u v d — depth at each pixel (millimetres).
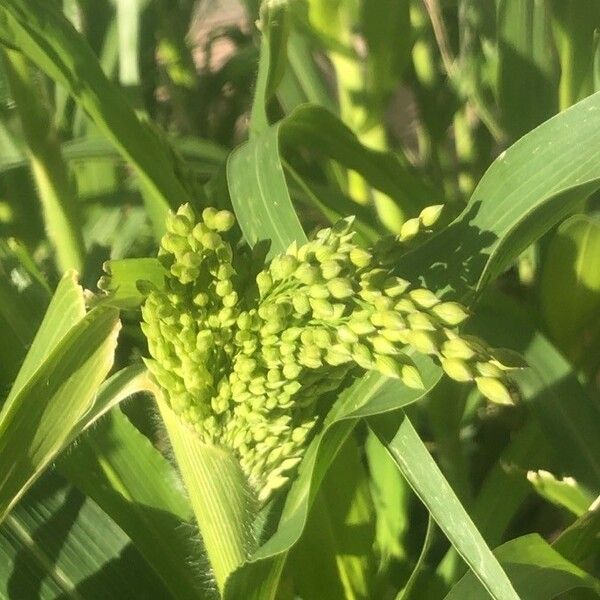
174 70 299
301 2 203
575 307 202
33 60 169
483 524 201
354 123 222
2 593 169
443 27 251
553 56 222
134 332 174
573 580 155
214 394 120
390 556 206
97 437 170
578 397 188
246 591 132
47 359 115
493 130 234
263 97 182
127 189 249
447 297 141
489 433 249
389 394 130
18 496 125
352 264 113
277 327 109
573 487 165
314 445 136
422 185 203
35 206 241
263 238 147
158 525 172
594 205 215
